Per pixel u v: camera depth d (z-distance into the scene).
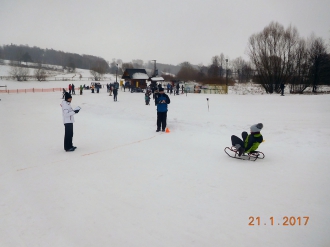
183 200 5.29
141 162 7.81
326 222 4.41
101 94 42.72
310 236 4.05
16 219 4.69
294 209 4.85
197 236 4.11
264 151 8.76
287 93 41.00
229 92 49.16
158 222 4.52
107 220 4.61
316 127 12.44
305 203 5.06
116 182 6.29
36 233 4.27
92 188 5.96
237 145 7.76
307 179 6.23
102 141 10.67
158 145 9.85
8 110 22.47
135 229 4.33
